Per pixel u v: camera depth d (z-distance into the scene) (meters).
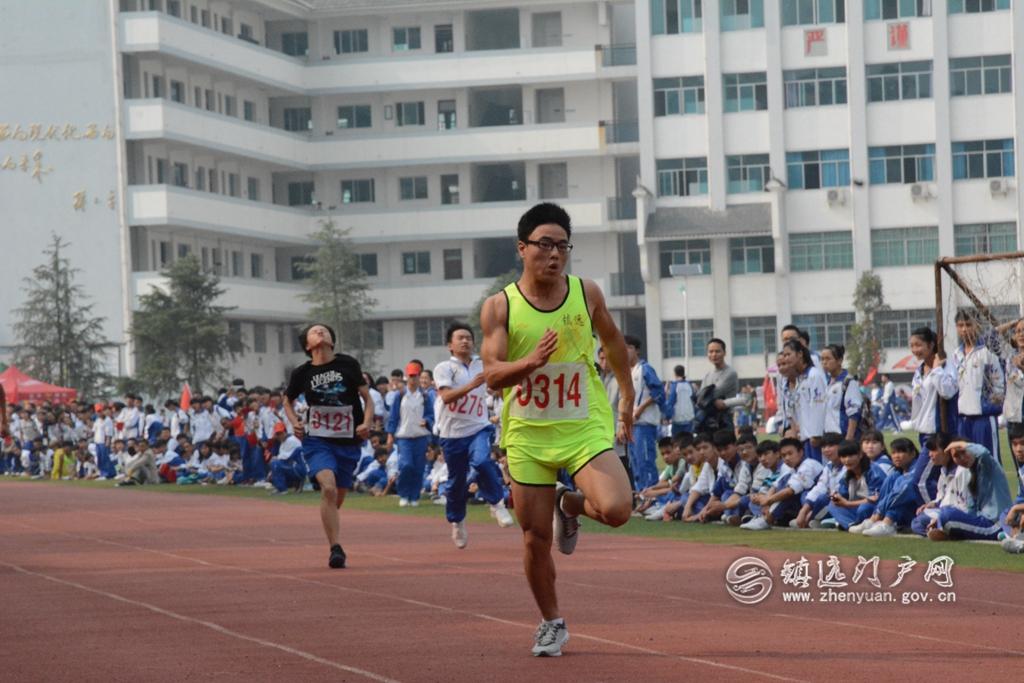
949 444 17.53
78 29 77.88
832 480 19.62
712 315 83.06
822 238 81.94
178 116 77.69
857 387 20.61
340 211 88.44
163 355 72.62
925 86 80.56
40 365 73.19
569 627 11.30
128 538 20.36
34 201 78.50
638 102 84.88
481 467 17.77
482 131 86.81
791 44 82.00
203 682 9.42
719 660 9.78
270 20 89.31
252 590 13.95
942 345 19.89
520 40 88.56
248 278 83.31
